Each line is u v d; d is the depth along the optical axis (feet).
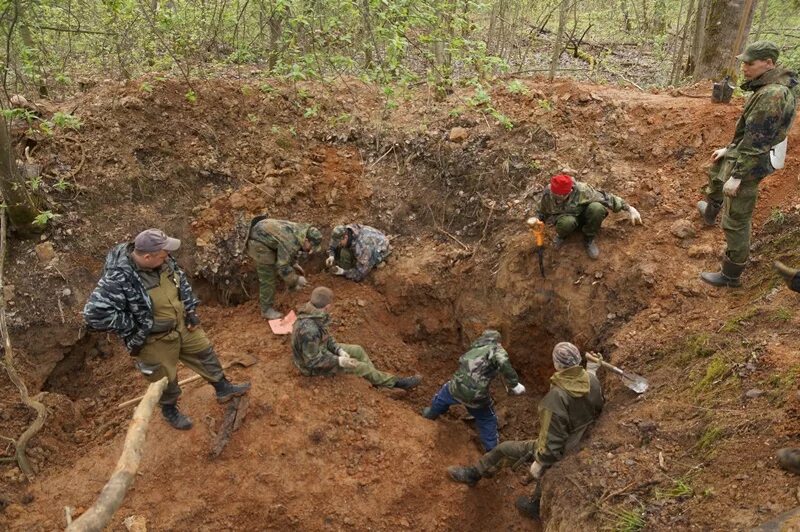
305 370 17.57
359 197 23.39
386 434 17.19
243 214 22.17
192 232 21.84
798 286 11.62
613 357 16.39
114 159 21.61
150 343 13.89
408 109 25.35
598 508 12.32
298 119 24.67
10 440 16.12
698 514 11.10
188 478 15.43
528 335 20.13
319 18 24.75
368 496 15.92
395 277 22.00
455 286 21.59
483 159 22.67
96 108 22.53
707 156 20.18
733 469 11.55
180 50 25.77
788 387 12.38
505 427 20.08
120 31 26.04
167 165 22.29
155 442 15.93
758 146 13.15
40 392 18.29
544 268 19.42
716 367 13.92
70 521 14.01
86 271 20.08
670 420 13.53
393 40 20.42
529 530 15.87
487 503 16.79
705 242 17.81
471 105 21.74
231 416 16.34
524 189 21.70
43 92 25.03
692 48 28.84
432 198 23.25
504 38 33.96
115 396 18.45
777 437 11.58
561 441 14.32
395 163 23.97
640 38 45.11
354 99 25.77
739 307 15.57
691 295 16.53
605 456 13.39
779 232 16.85
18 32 23.29
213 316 21.31
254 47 28.71
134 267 13.07
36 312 19.07
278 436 16.38
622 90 25.12
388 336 21.52
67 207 20.52
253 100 24.56
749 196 14.21
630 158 21.34
